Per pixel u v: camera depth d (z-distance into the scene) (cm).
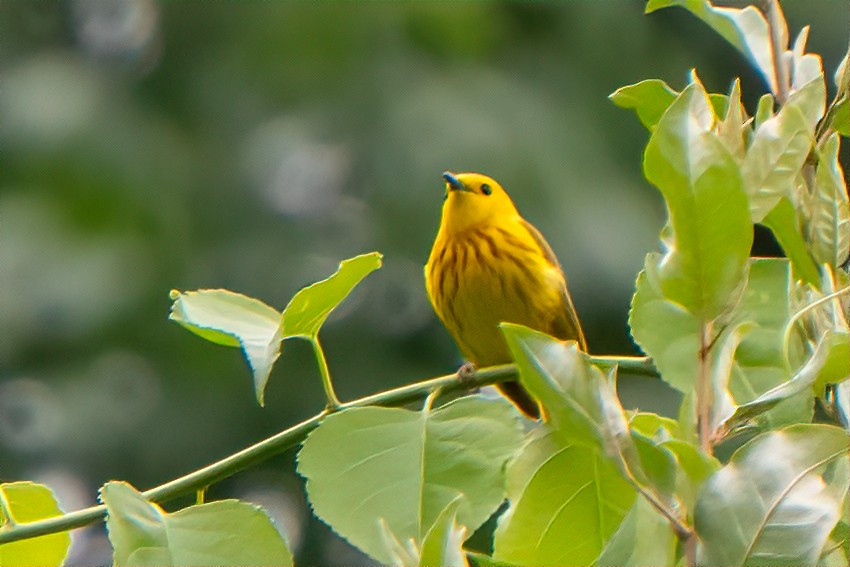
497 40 1523
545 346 289
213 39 1611
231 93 1561
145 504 352
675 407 1238
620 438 285
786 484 283
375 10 1522
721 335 334
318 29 1523
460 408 367
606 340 1309
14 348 1383
